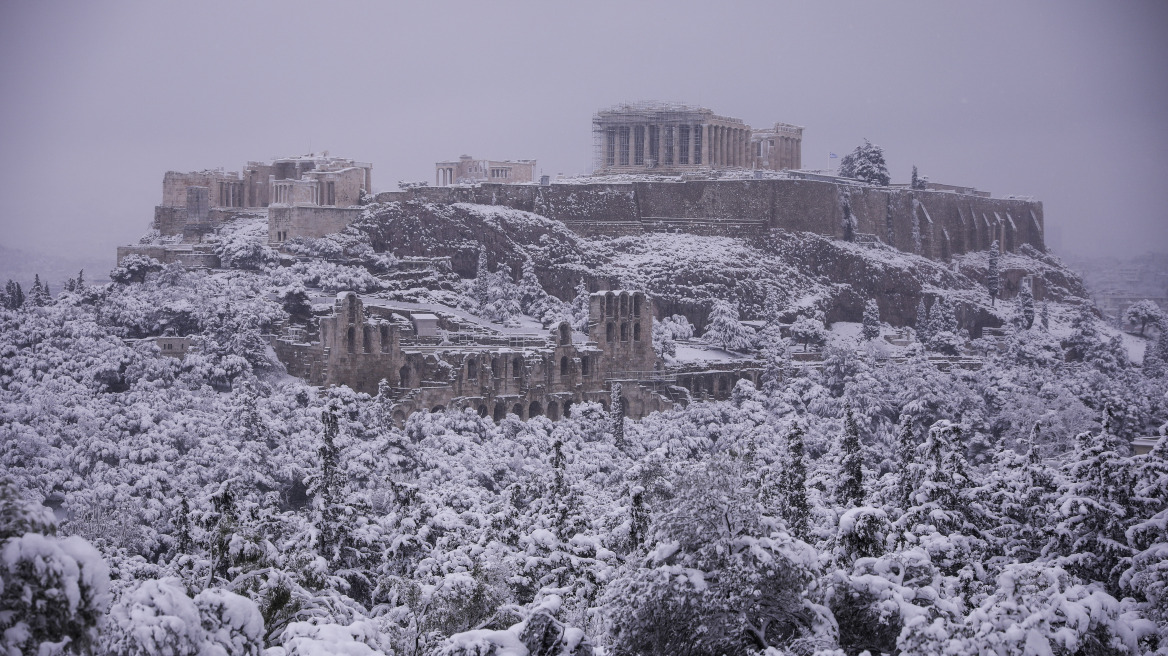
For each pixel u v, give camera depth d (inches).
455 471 6348.4
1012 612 2164.1
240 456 6289.4
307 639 2106.3
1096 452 3302.2
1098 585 2950.3
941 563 3004.4
